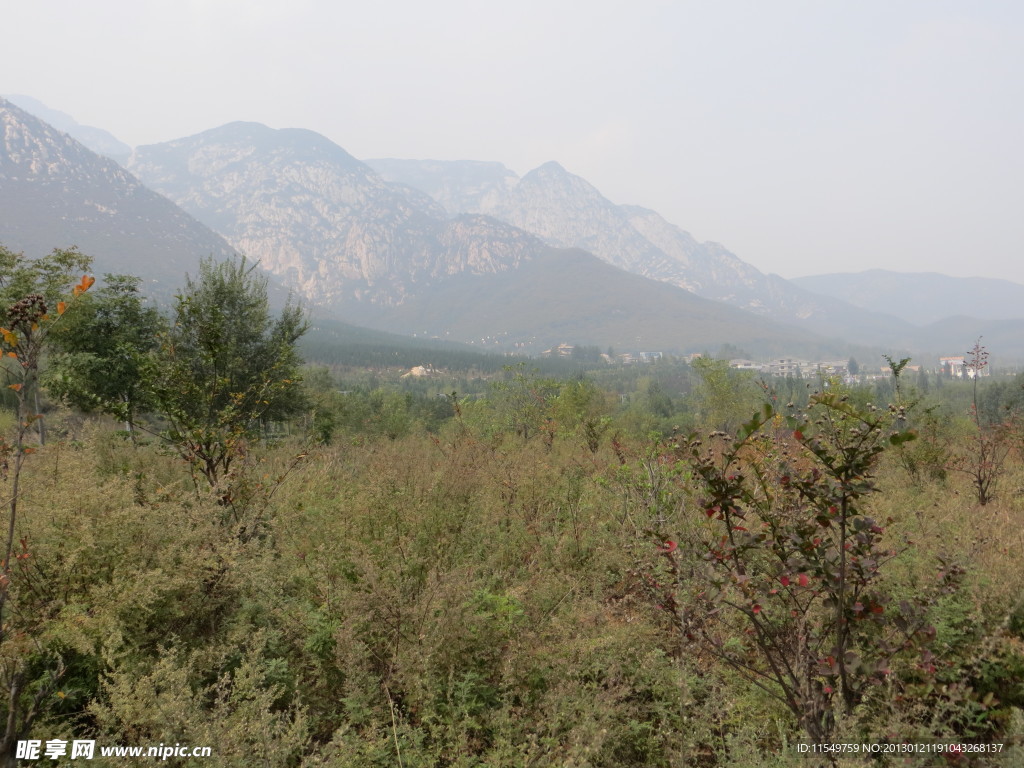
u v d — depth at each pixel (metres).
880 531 2.51
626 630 3.99
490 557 5.58
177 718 2.96
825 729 2.76
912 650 3.19
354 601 4.03
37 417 3.29
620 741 3.33
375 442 13.73
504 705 3.41
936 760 2.48
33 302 3.20
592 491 7.45
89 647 3.30
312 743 3.46
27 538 3.70
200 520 4.72
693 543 4.12
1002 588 3.64
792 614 2.83
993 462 7.71
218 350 6.56
